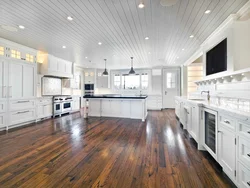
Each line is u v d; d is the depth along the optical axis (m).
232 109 1.87
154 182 1.78
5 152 2.62
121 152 2.64
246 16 2.54
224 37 2.95
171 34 3.65
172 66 8.37
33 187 1.68
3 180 1.81
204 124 2.67
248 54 2.61
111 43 4.36
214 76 3.33
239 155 1.55
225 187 1.69
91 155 2.51
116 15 2.72
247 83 2.42
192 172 2.00
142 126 4.54
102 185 1.72
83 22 3.01
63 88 7.08
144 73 8.89
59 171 2.02
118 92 9.27
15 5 2.41
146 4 2.36
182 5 2.38
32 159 2.36
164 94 8.62
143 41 4.18
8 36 3.80
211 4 2.36
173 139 3.35
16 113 4.38
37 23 3.07
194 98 4.56
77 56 5.99
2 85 3.97
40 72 5.63
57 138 3.39
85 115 5.91
